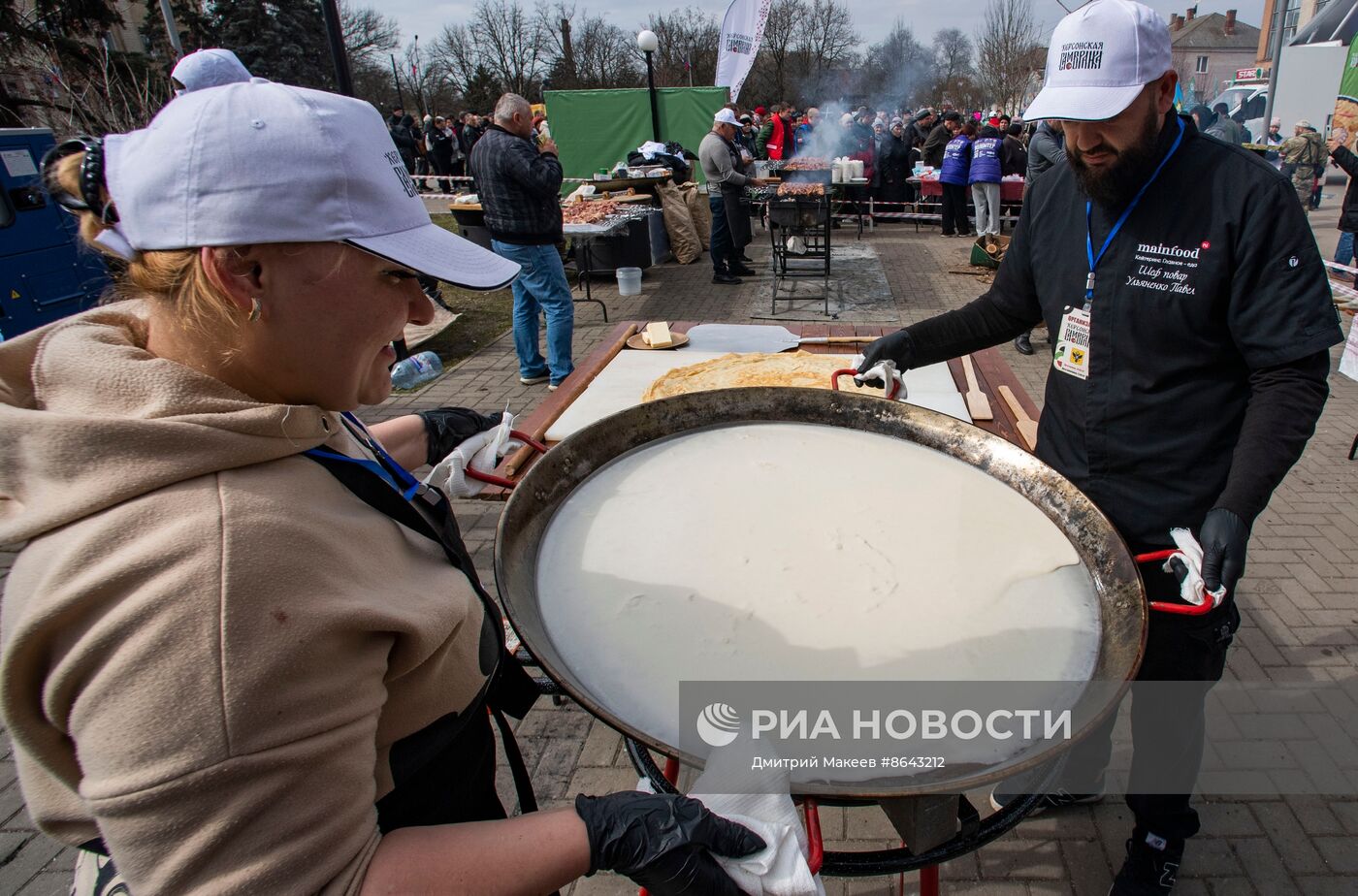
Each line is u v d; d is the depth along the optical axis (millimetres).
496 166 4312
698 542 1308
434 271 721
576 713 2477
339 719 647
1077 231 1508
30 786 744
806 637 1099
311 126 658
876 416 1680
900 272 8336
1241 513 1195
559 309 4777
